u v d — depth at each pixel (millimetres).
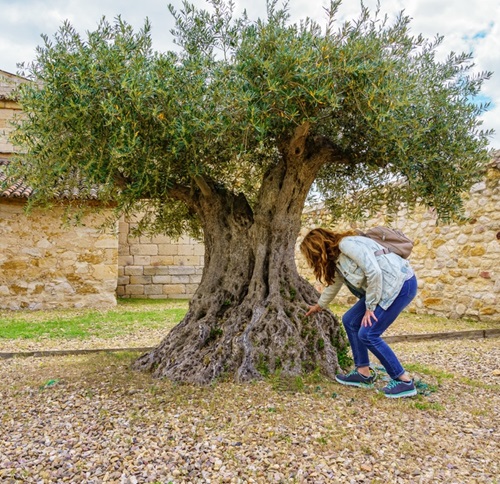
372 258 3592
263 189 4777
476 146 4297
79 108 3658
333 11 3725
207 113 3600
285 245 4750
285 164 4699
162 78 3658
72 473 2637
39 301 11648
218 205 4930
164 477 2578
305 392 3828
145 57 3822
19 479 2576
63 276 11859
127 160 3844
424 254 9977
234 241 4883
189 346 4441
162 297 15570
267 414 3387
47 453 2883
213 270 4891
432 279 9750
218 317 4648
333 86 3674
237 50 3785
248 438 3014
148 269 15562
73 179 4656
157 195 4586
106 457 2809
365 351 4039
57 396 3982
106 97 3756
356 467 2656
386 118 3775
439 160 4266
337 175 5590
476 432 3178
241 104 3562
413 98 3789
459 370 5277
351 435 3053
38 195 4645
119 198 4672
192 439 3023
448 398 3918
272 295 4527
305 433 3076
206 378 4105
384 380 4297
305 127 4020
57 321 9375
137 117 3793
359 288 3822
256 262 4711
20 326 8648
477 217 8750
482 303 8633
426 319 9250
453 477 2562
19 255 11547
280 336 4258
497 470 2646
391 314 3693
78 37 3934
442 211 4676
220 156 4406
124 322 9328
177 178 4840
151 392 3932
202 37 4238
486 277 8578
